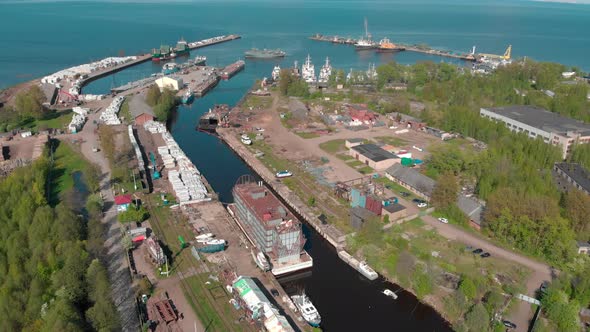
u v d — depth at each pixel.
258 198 144.12
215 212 153.88
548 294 107.38
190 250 130.75
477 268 126.06
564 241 128.75
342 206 163.00
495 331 102.56
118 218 143.38
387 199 165.88
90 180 163.25
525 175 169.38
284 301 112.12
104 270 110.94
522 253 134.12
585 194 148.38
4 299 97.38
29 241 120.75
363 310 114.69
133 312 104.62
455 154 196.12
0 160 187.75
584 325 105.31
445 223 151.12
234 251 132.00
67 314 92.81
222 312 106.31
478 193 166.88
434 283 120.00
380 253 133.25
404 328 108.56
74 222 128.88
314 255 138.00
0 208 133.50
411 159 198.25
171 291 113.06
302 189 176.75
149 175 182.75
